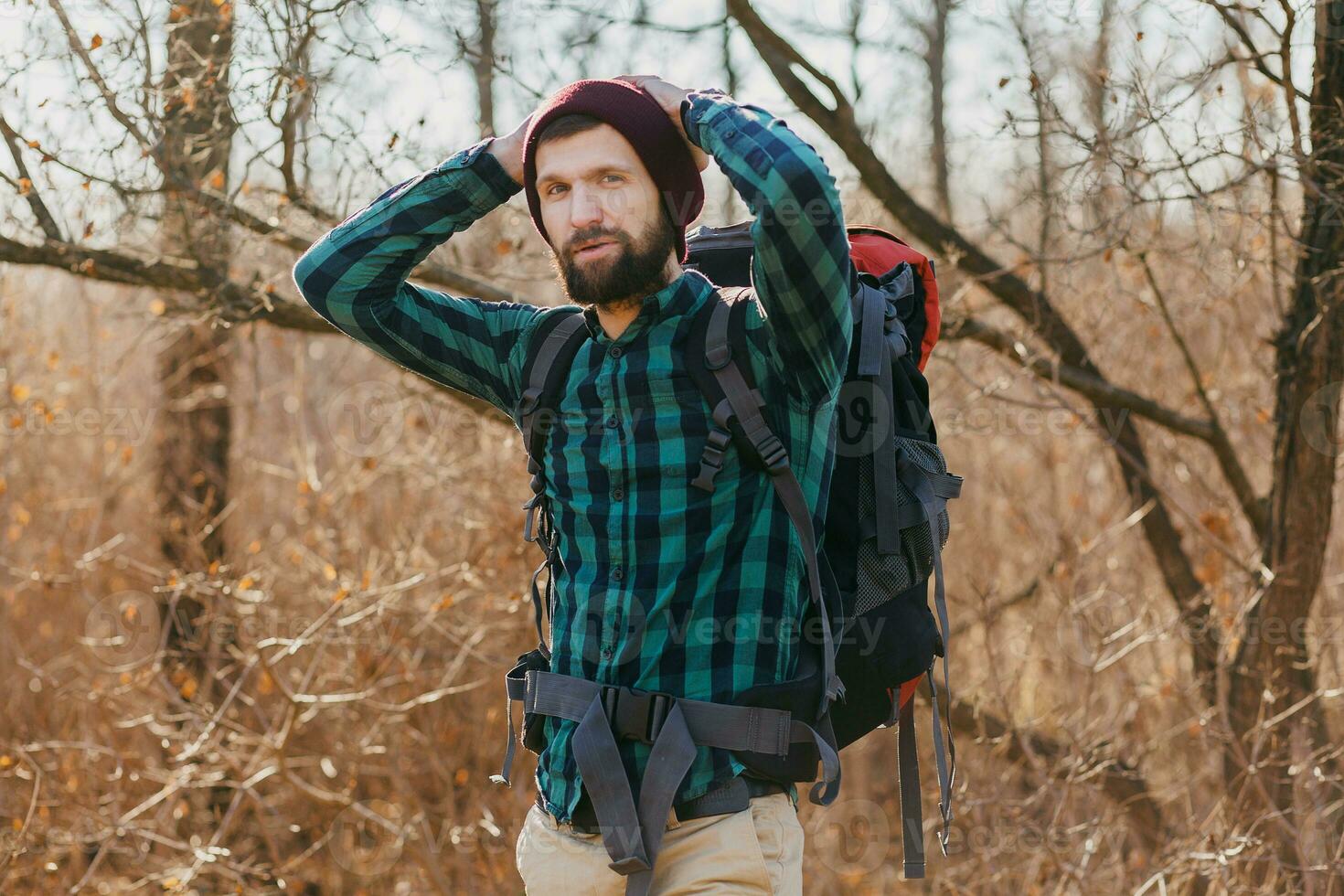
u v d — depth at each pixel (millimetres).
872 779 8438
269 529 7828
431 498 6973
